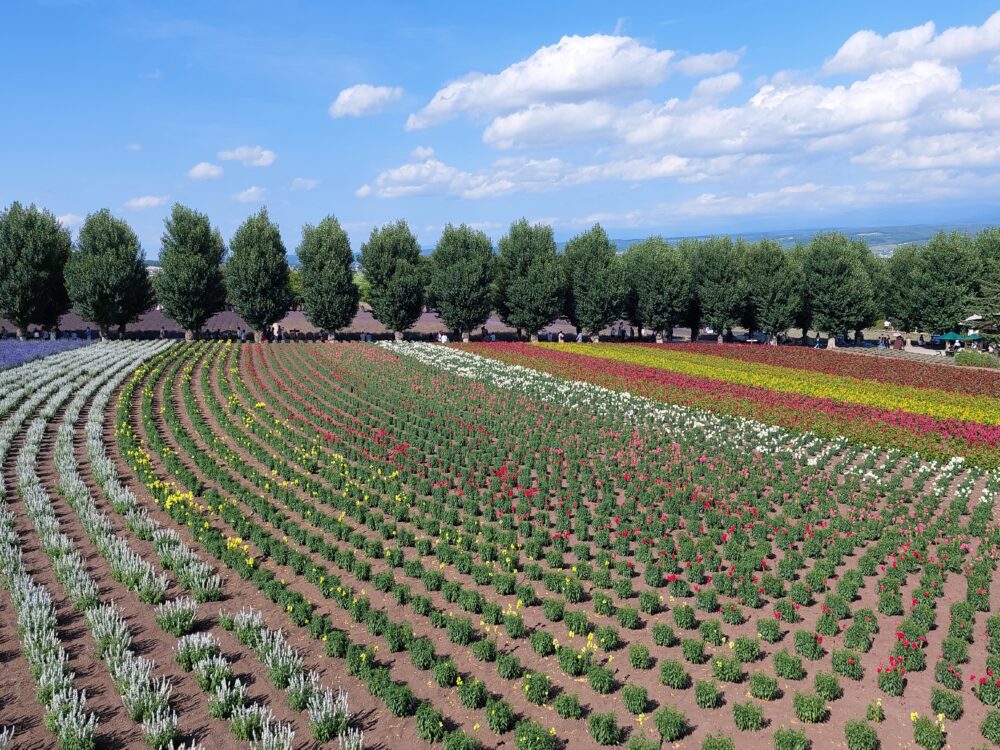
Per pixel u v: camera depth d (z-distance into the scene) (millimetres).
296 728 11875
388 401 39500
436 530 20297
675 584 16875
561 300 77875
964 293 70000
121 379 43969
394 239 79250
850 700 12859
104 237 68062
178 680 13148
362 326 92812
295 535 19844
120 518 21062
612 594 17062
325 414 36188
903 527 21156
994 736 11672
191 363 52844
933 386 47438
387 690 12391
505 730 11930
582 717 12336
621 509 22156
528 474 25812
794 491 24297
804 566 18812
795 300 74500
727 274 77875
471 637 14969
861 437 31234
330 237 77250
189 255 71500
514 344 71625
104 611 14859
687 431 32469
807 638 14242
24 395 37688
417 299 77688
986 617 16094
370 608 16125
